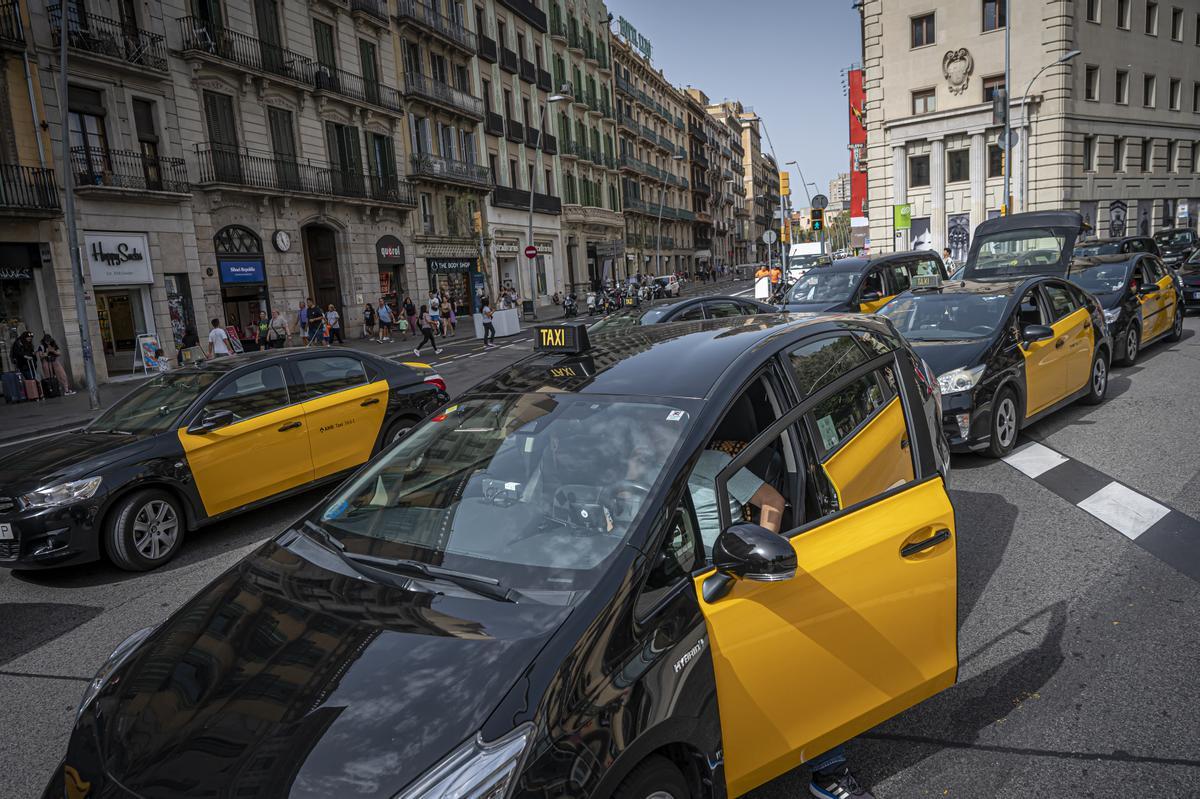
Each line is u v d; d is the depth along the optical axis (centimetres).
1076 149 3581
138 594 523
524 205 4419
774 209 14262
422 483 277
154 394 655
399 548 250
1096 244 1692
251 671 201
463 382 1584
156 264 2234
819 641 238
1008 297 748
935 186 3756
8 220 1883
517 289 4412
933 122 3712
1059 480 617
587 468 248
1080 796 269
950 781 280
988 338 704
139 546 564
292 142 2759
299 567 250
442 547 246
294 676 196
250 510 666
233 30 2505
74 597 527
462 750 170
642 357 297
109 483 552
